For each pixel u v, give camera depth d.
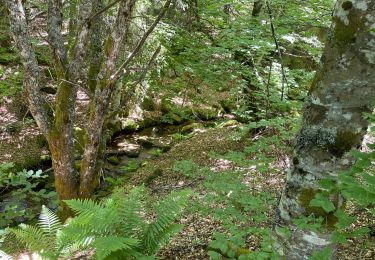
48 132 5.85
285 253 2.80
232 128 9.83
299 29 6.53
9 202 7.39
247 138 7.79
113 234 3.81
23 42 5.38
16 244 5.40
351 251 3.91
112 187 7.75
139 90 11.15
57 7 5.54
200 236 4.76
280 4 5.87
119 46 5.45
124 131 11.05
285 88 6.22
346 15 2.39
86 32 5.66
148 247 3.79
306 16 5.88
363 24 2.33
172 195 4.07
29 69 5.55
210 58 6.98
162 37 7.77
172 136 11.04
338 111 2.50
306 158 2.65
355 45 2.37
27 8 7.90
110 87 5.54
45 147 9.46
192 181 6.30
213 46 7.00
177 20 8.52
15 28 5.29
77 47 5.68
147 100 11.88
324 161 2.57
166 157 8.51
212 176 4.09
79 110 10.75
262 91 6.22
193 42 7.44
